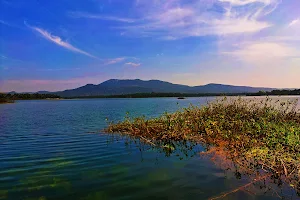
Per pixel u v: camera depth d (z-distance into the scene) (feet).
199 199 19.40
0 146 41.91
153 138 45.37
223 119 45.88
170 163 29.60
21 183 23.26
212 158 31.09
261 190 21.16
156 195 20.22
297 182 22.75
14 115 116.78
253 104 54.75
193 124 47.62
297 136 33.65
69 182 23.40
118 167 28.25
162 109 147.64
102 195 20.33
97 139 47.50
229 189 21.33
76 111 146.82
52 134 55.31
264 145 33.96
